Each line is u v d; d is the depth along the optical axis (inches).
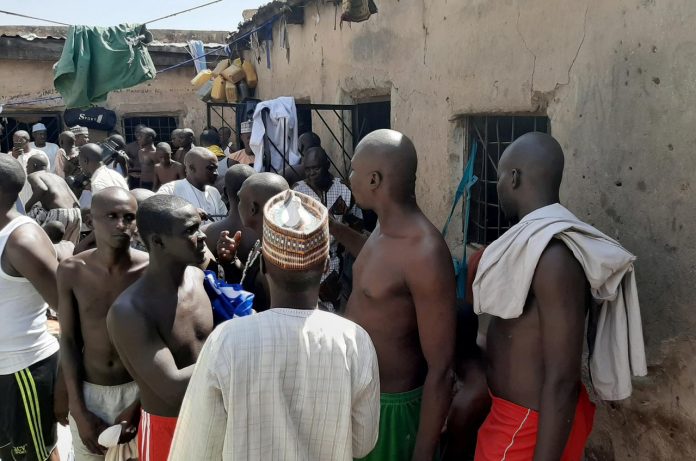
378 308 86.2
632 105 96.5
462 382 96.5
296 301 60.6
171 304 83.4
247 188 116.3
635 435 100.7
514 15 129.1
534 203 79.0
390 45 192.9
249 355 55.6
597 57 104.4
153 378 77.4
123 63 284.2
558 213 75.4
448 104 160.7
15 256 104.0
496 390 80.8
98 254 98.0
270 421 55.8
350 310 92.0
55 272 107.0
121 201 95.3
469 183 149.0
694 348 86.9
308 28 266.1
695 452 88.5
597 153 105.5
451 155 162.6
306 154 193.3
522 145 80.1
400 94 188.7
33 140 446.9
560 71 115.0
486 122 156.5
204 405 55.3
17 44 410.6
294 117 209.8
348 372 58.7
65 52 270.8
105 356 97.7
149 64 299.1
